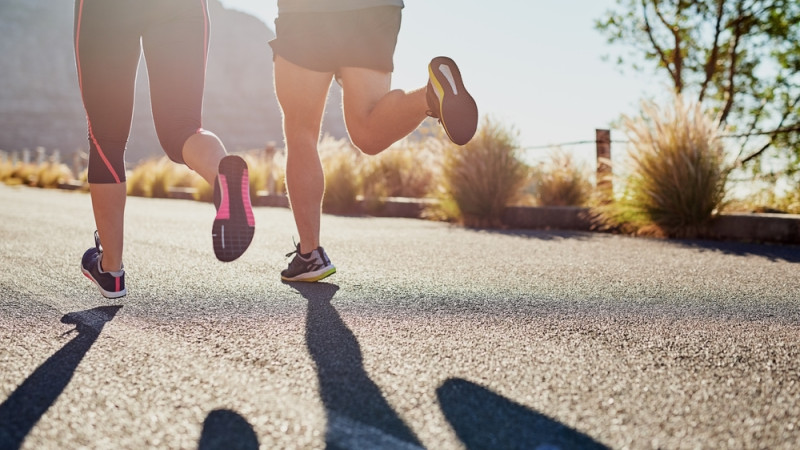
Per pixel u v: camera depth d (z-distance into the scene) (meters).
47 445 1.26
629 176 6.25
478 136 7.68
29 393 1.53
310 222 2.95
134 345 1.93
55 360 1.79
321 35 2.50
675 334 2.12
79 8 2.09
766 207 6.80
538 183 8.36
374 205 9.25
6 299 2.60
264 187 12.30
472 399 1.49
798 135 10.41
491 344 1.96
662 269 3.68
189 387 1.57
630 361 1.81
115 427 1.34
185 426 1.34
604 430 1.33
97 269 2.51
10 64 184.75
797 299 2.79
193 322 2.22
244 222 1.91
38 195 12.45
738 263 4.00
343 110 2.60
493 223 7.39
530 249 4.65
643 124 6.33
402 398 1.50
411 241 5.10
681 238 5.84
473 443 1.26
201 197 12.49
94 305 2.50
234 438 1.28
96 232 2.54
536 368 1.73
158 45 2.10
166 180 14.33
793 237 5.42
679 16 15.20
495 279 3.22
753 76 15.45
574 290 2.94
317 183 2.90
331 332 2.09
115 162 2.31
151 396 1.51
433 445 1.25
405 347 1.92
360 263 3.74
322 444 1.25
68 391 1.54
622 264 3.88
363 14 2.48
